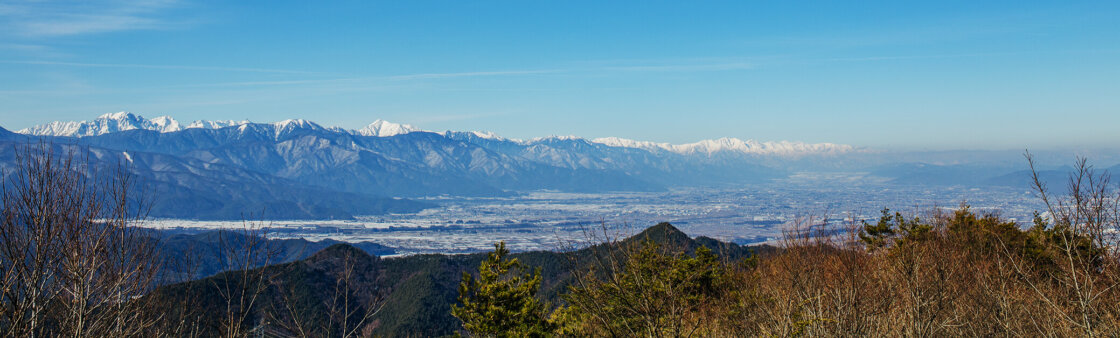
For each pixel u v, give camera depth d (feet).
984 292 35.04
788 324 33.47
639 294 33.45
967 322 35.06
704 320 46.47
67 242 25.68
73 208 25.94
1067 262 33.17
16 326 24.08
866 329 33.42
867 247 44.57
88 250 26.32
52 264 25.44
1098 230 26.27
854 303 32.55
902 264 36.22
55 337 25.59
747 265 52.06
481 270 64.75
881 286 35.29
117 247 27.02
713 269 47.70
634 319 35.47
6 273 24.13
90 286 26.27
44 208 25.17
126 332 26.68
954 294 35.27
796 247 36.96
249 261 32.42
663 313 34.19
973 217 50.11
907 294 35.09
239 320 30.19
